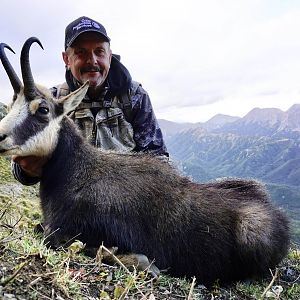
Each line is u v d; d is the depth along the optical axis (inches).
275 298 31.8
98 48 44.4
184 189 37.4
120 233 32.9
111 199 33.4
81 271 24.9
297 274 41.4
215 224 36.4
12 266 22.3
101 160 36.3
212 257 35.8
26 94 35.4
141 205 34.0
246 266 37.1
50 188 35.6
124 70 46.6
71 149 36.1
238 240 36.6
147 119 47.7
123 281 25.8
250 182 43.9
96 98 45.9
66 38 45.6
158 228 34.3
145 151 46.9
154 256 34.0
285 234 40.1
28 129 34.4
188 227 35.4
